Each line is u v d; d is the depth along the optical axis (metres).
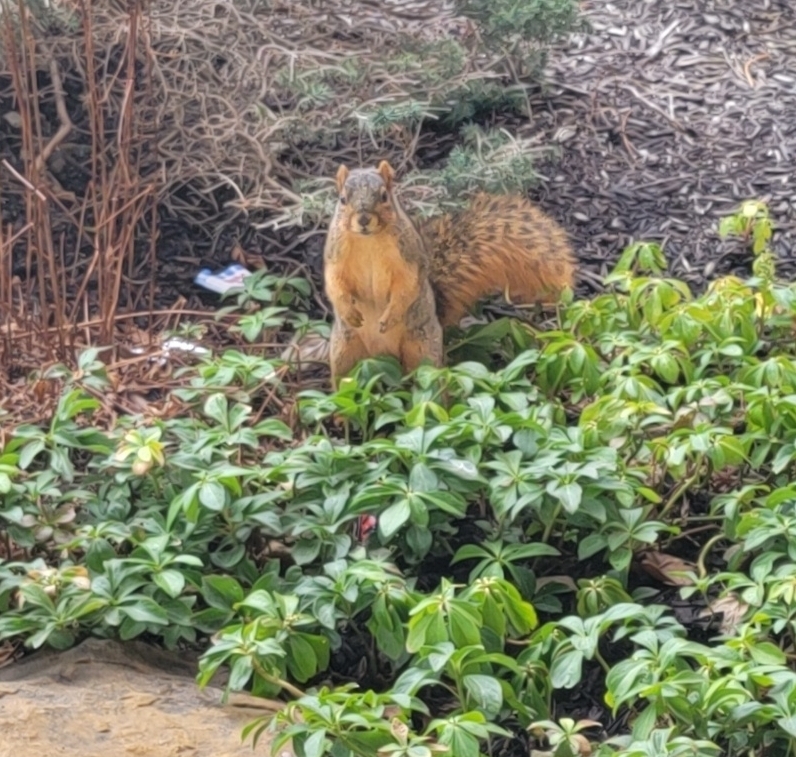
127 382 3.56
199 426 3.35
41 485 3.22
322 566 3.19
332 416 3.48
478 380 3.40
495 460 3.24
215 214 3.83
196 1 4.15
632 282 3.56
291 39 4.12
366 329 3.47
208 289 3.74
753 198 3.90
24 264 3.76
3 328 3.67
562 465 3.22
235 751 2.99
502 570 3.14
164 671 3.12
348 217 3.38
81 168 3.88
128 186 3.62
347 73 3.97
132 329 3.68
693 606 3.24
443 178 3.74
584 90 4.10
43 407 3.48
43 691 3.06
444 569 3.29
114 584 3.10
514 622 3.06
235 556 3.18
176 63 4.01
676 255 3.81
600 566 3.29
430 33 4.20
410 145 3.92
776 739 2.96
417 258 3.42
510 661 2.99
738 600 3.13
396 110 3.82
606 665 3.09
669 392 3.48
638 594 3.24
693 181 3.93
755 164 3.96
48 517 3.24
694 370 3.44
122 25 4.05
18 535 3.20
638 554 3.30
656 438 3.37
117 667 3.10
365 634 3.20
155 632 3.10
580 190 3.91
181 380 3.56
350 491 3.20
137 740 3.00
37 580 3.11
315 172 3.89
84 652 3.12
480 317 3.69
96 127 3.66
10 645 3.18
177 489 3.25
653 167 3.96
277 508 3.22
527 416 3.30
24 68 3.68
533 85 4.09
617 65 4.17
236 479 3.20
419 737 2.89
